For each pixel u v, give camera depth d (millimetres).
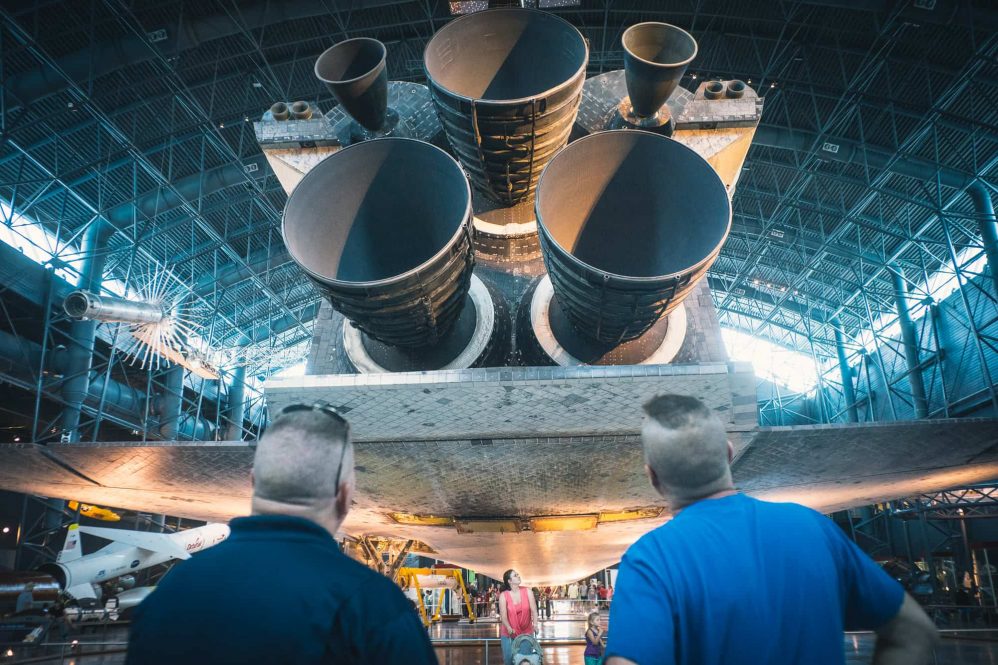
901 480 8031
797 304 49812
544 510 7242
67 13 22531
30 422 33500
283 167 6660
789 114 31000
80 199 28188
